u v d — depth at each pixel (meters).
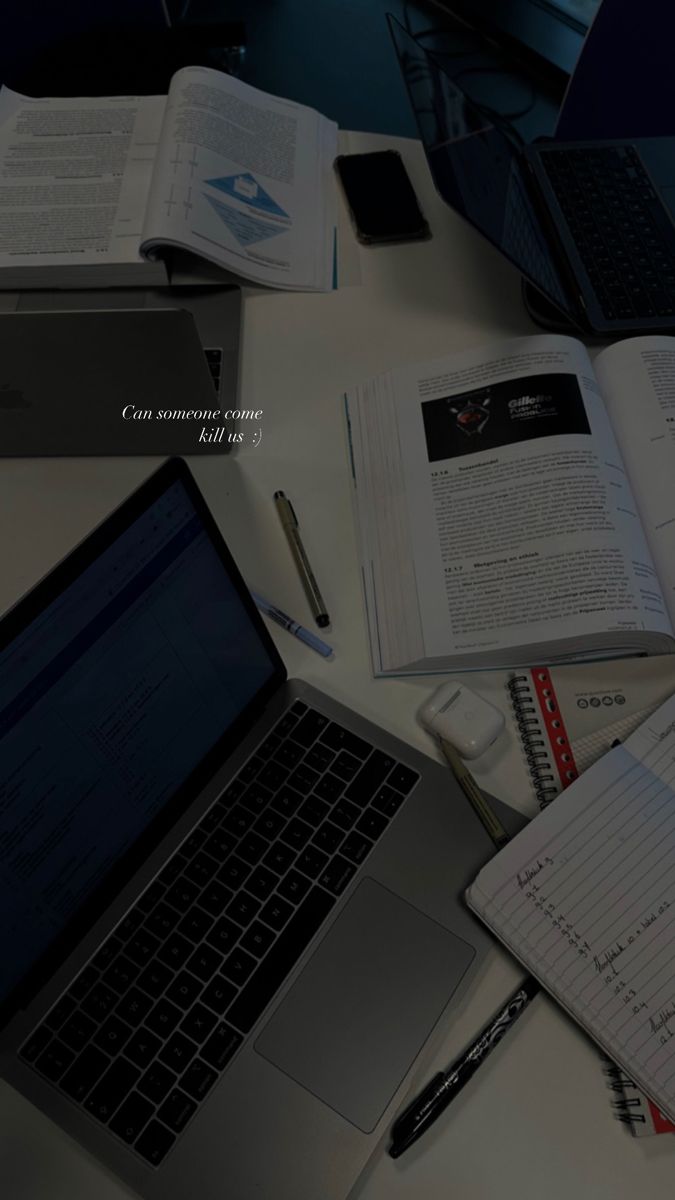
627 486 0.76
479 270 0.96
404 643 0.72
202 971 0.59
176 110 0.98
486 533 0.75
